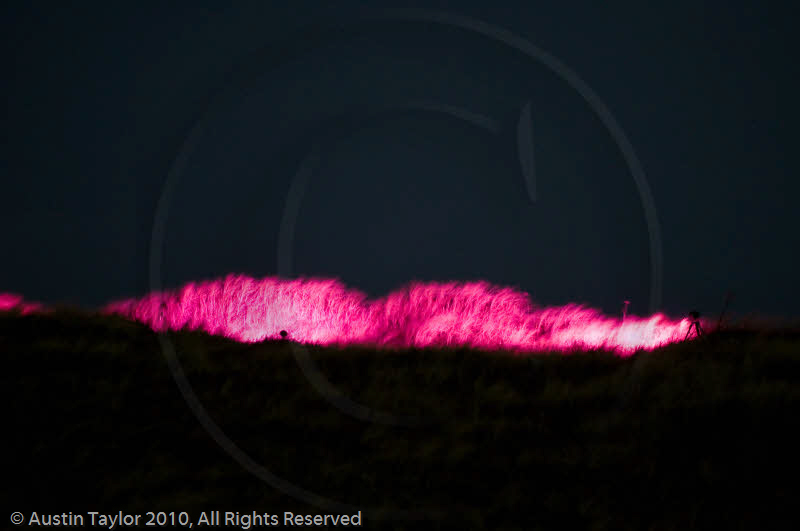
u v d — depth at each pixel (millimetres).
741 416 4992
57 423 5035
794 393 5211
